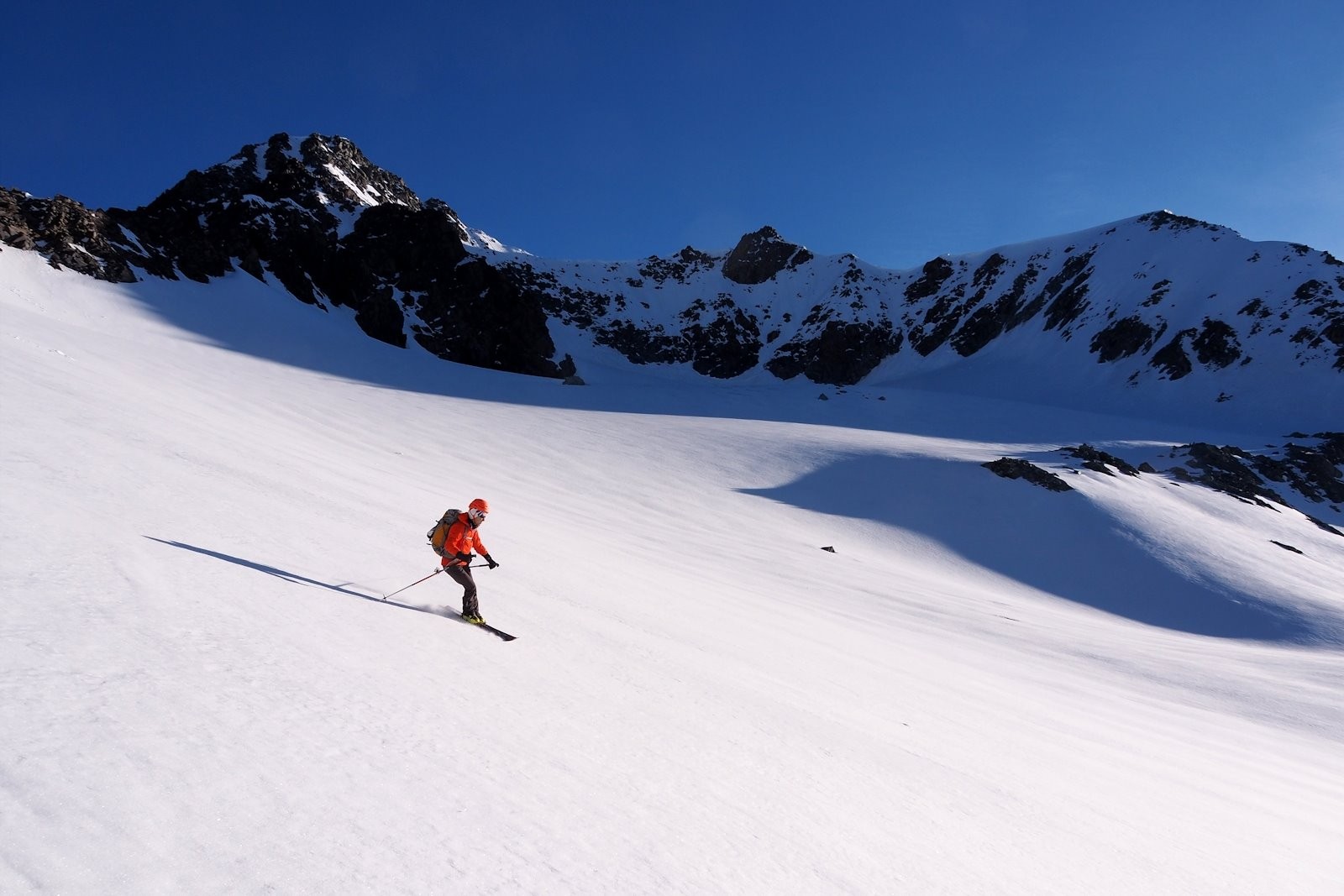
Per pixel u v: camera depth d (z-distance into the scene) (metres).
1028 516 50.25
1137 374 127.12
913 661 14.72
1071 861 5.28
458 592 8.98
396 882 2.80
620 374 145.75
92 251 69.44
